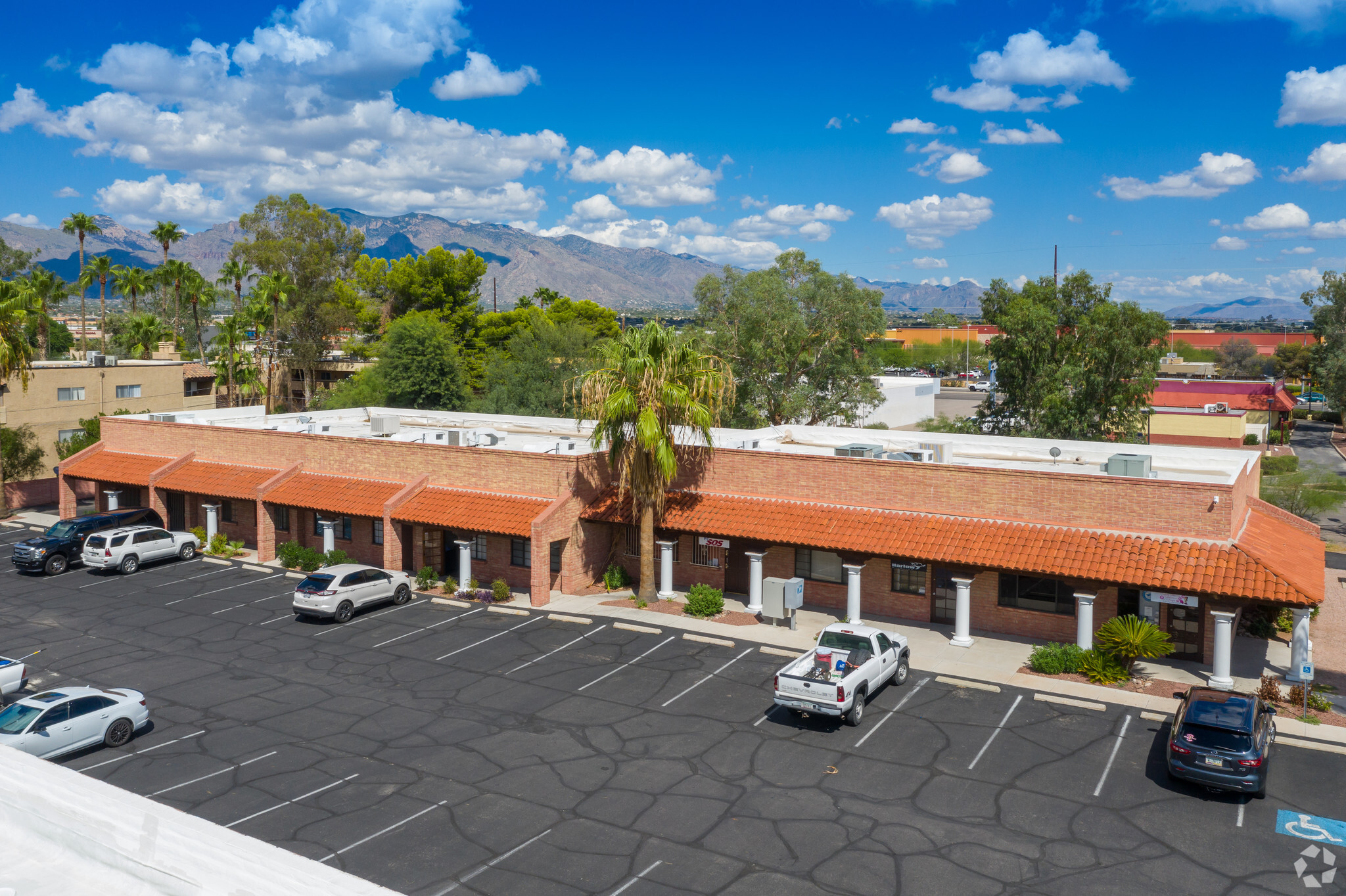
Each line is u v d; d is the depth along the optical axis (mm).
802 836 16125
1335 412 100125
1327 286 75812
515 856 15414
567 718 21641
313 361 90125
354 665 25500
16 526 46531
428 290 85750
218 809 17062
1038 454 34750
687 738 20422
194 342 106000
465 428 47781
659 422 30672
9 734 18469
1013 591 27859
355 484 36938
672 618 29625
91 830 4984
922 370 174000
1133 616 24562
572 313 92562
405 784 18156
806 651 26344
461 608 31344
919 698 22844
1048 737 20438
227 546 39188
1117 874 14922
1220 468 31828
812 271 59125
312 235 90438
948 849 15695
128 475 41938
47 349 83750
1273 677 24062
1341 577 36344
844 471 30219
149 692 23547
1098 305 53406
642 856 15438
